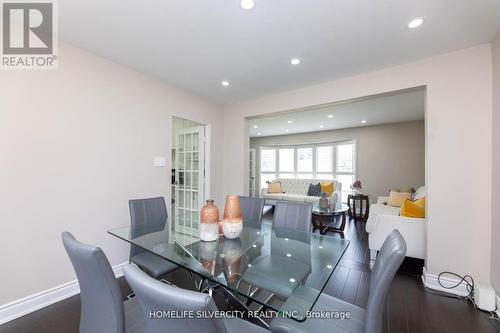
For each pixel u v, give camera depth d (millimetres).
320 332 1038
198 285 2133
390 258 951
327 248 1775
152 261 1811
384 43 1977
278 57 2240
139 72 2611
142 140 2648
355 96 2648
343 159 6273
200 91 3234
